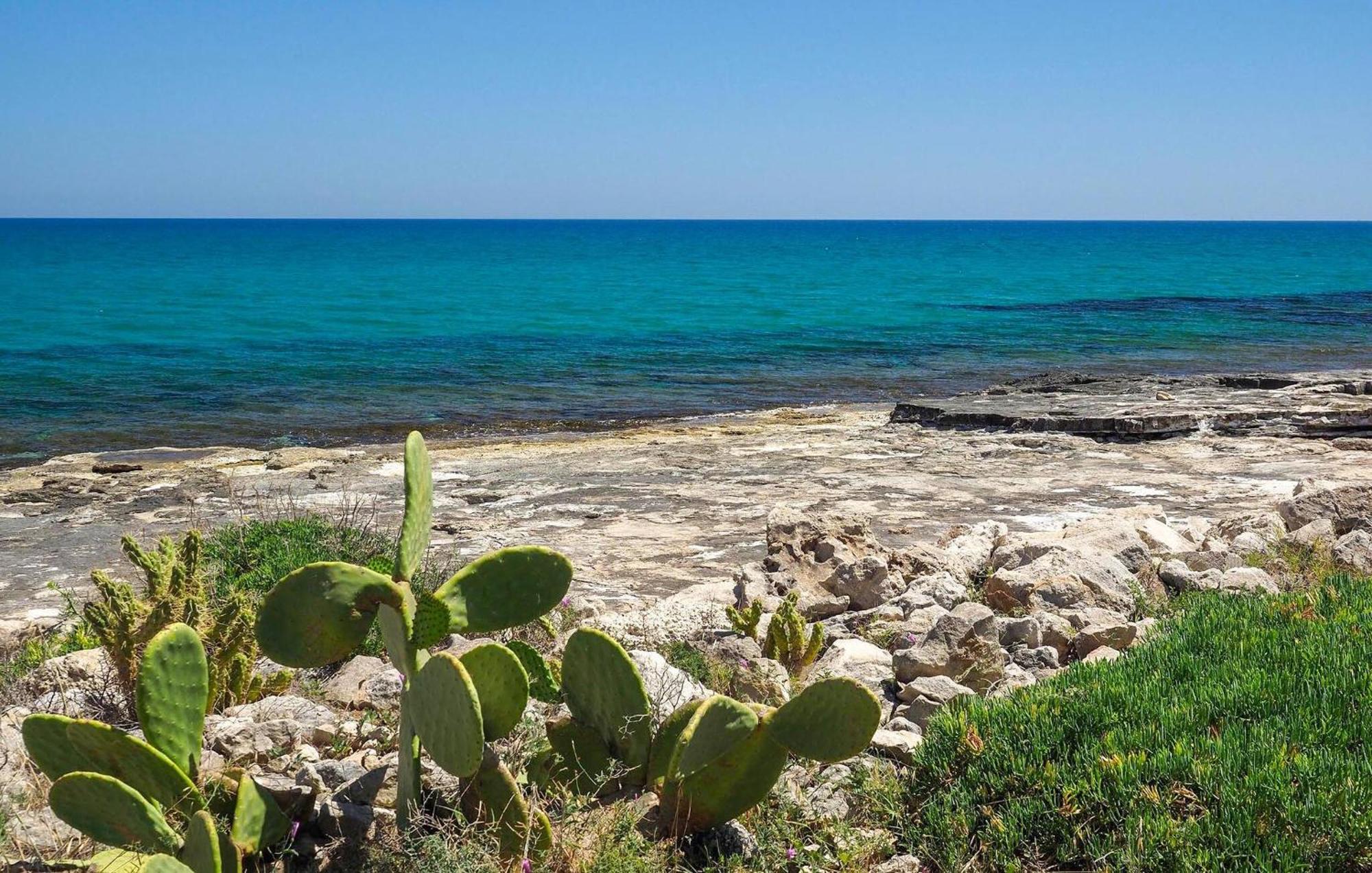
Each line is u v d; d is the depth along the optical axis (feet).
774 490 45.29
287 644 13.21
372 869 12.87
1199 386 78.54
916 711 18.97
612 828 13.57
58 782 12.46
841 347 119.96
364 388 91.50
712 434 66.85
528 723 16.24
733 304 174.60
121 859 12.92
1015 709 17.06
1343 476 46.62
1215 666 18.83
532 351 115.44
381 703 18.74
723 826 14.52
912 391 91.81
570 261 336.70
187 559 18.97
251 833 12.84
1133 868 13.70
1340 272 276.21
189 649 13.46
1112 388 79.41
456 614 13.60
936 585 26.27
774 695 19.40
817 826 15.16
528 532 38.37
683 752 13.65
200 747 13.60
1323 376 79.15
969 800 15.40
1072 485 45.60
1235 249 455.63
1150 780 15.08
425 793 13.88
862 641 23.29
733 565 33.63
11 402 83.66
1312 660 18.65
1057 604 25.12
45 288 202.90
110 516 43.65
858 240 621.72
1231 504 41.68
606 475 49.67
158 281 227.20
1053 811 14.87
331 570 13.10
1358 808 13.87
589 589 30.12
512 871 12.89
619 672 14.33
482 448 61.57
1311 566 28.30
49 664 19.88
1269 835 13.70
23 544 38.81
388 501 44.60
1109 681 18.12
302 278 240.53
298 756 16.16
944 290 208.03
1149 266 304.30
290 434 73.77
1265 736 15.74
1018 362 108.37
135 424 76.33
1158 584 26.99
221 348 115.96
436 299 183.73
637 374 100.37
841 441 59.77
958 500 42.96
